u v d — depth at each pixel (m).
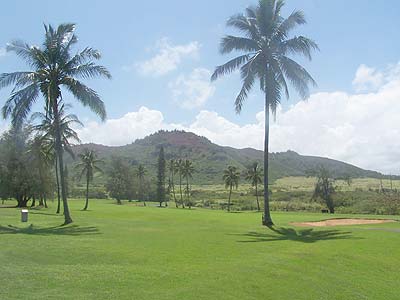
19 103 32.34
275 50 33.38
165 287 12.59
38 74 32.66
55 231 27.39
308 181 175.12
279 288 13.47
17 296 11.06
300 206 89.88
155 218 44.62
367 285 15.02
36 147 59.44
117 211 62.53
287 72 33.56
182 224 35.25
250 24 33.72
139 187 140.25
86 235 24.91
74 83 33.31
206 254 18.39
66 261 15.95
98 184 177.38
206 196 147.25
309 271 15.91
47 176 68.62
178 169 127.62
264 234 27.41
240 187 176.62
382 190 101.44
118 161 135.12
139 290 12.14
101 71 34.22
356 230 29.42
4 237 22.69
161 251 18.84
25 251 17.62
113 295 11.55
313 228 31.89
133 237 24.06
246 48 33.69
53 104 34.03
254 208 103.62
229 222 38.88
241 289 12.93
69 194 138.62
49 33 33.41
